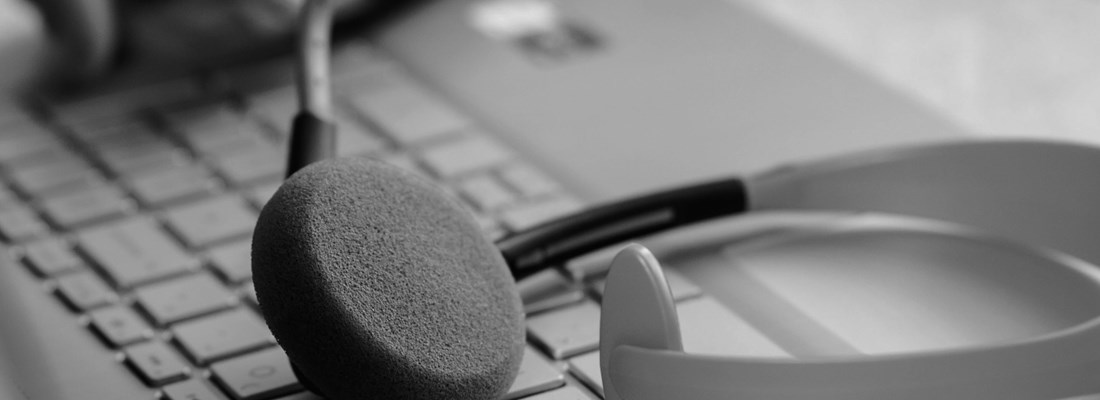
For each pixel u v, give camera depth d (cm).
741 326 49
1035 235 52
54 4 60
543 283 51
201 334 49
